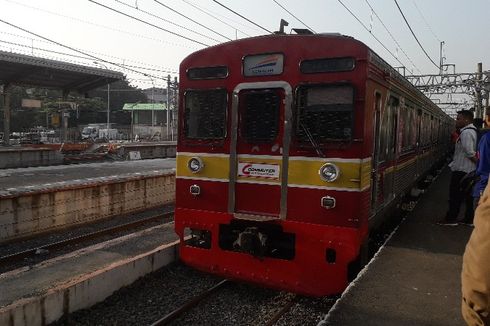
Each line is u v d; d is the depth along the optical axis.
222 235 6.25
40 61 20.39
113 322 5.38
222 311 5.75
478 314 1.59
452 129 28.09
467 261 1.58
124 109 65.88
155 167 19.80
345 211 5.28
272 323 5.32
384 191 6.86
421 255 6.07
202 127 6.22
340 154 5.29
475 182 7.14
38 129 51.56
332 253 5.56
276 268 5.78
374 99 5.62
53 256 8.51
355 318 4.05
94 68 23.09
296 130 5.54
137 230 10.80
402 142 8.20
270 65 5.69
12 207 9.47
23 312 4.77
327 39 5.36
